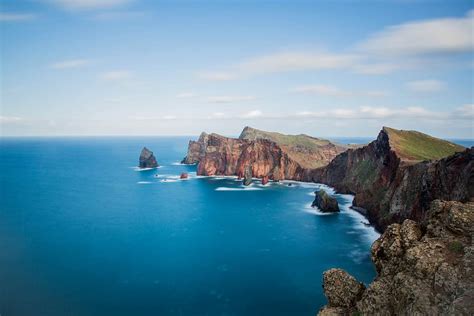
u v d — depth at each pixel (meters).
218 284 81.94
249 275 87.06
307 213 154.75
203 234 122.50
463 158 93.62
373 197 154.25
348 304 38.09
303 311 70.25
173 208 165.12
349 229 128.75
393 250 36.84
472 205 35.47
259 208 165.38
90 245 109.38
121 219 143.25
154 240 115.12
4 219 141.75
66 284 81.44
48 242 112.12
